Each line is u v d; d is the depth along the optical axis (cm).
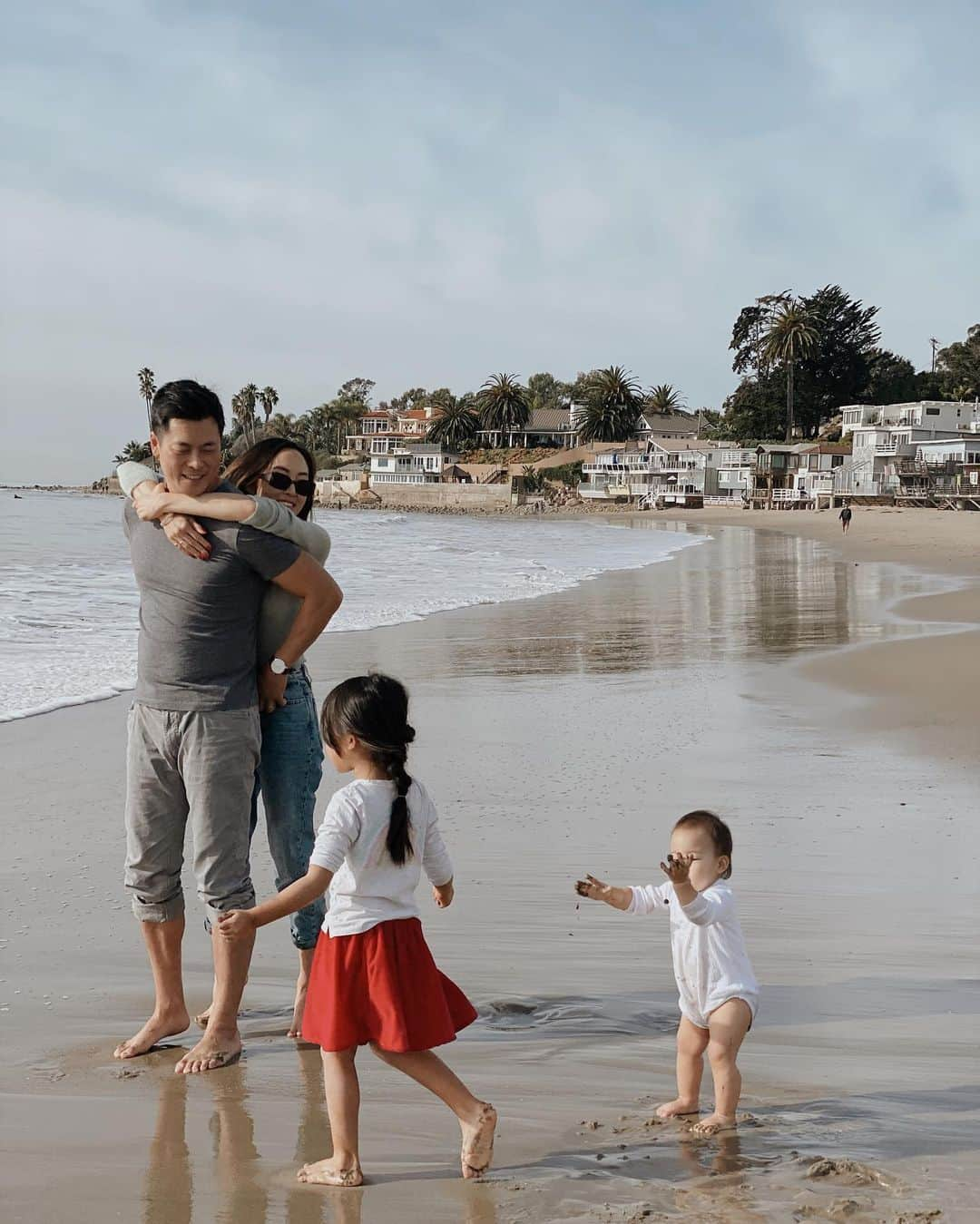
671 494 11738
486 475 13662
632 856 656
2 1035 422
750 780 849
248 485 469
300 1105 369
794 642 1719
